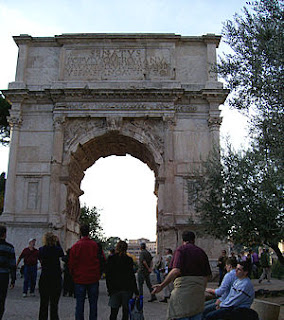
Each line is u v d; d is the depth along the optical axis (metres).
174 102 34.50
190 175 33.00
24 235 31.95
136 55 36.00
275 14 18.66
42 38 36.53
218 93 34.00
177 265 8.31
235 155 21.81
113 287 11.12
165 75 35.50
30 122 34.81
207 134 34.16
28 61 36.47
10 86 35.06
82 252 10.96
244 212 19.72
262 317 12.59
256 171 19.86
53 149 33.59
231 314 10.12
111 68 35.62
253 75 18.69
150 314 15.90
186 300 8.16
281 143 17.41
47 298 11.24
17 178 33.50
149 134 34.09
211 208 22.30
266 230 19.28
